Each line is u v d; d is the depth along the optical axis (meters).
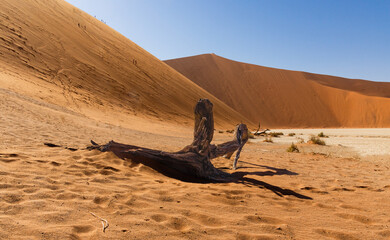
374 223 2.89
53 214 2.33
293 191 4.22
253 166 6.68
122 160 5.07
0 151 4.53
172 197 3.28
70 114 14.54
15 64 20.36
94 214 2.46
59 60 25.61
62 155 4.89
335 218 3.01
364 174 6.18
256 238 2.25
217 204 3.19
